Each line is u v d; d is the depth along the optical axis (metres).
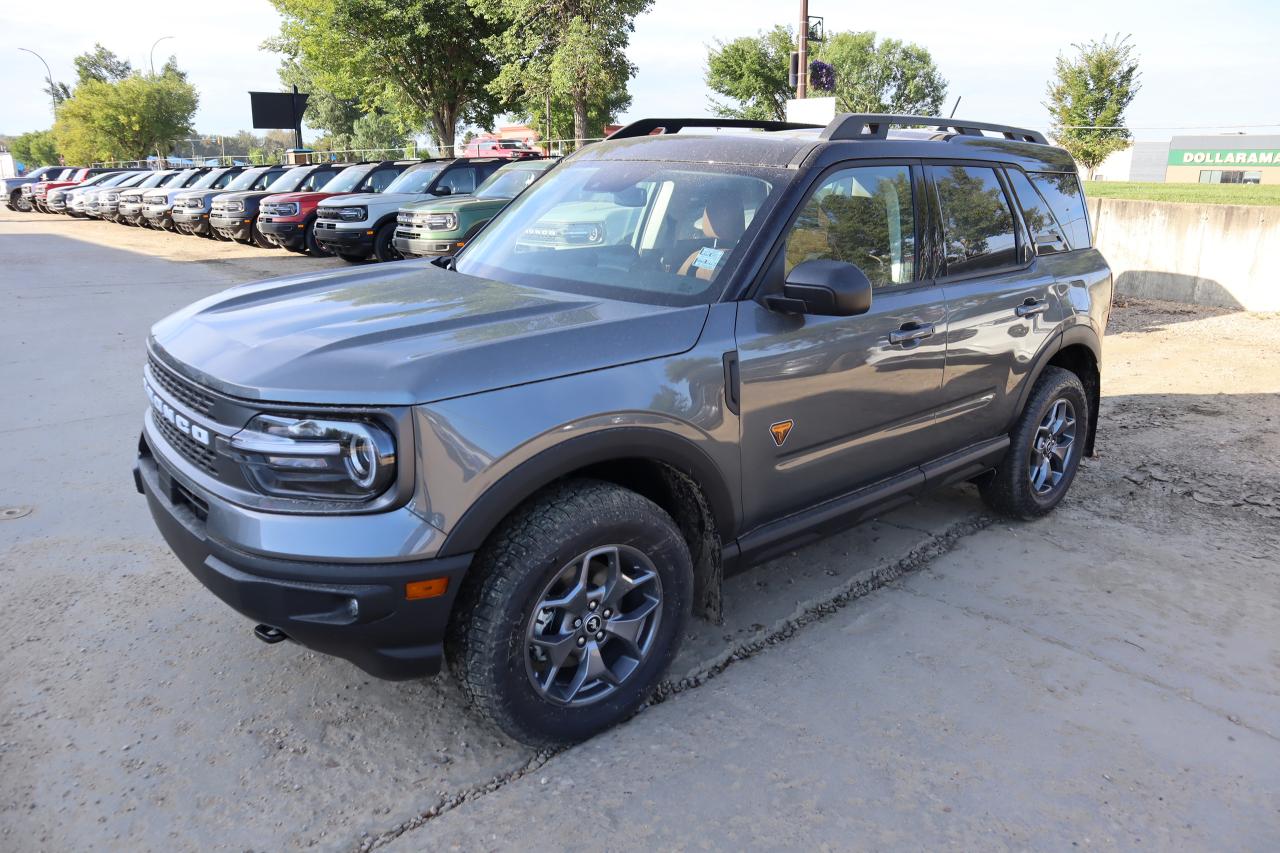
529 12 26.25
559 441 2.41
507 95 28.81
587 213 3.43
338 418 2.21
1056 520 4.57
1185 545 4.27
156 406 2.72
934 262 3.64
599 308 2.81
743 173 3.23
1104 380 7.36
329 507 2.23
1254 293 10.43
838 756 2.70
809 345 3.03
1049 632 3.45
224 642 3.25
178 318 2.96
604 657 2.80
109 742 2.69
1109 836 2.40
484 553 2.44
